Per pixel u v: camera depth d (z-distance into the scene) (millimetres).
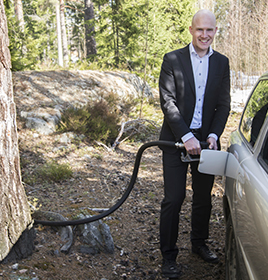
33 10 32562
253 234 1526
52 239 2922
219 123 2672
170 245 2697
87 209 3777
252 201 1607
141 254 3100
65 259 2703
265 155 1777
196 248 3053
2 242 2309
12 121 2328
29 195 4141
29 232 2523
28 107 7367
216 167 2162
